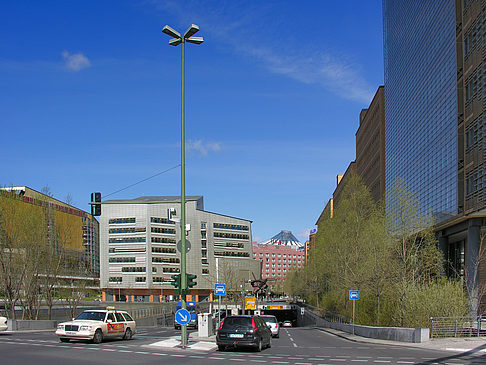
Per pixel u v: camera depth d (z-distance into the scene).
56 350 20.16
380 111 97.75
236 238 141.38
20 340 25.97
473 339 28.20
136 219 124.94
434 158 60.56
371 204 58.12
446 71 56.25
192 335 33.50
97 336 24.92
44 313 61.75
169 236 127.50
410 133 73.00
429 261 40.75
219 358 18.70
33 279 47.38
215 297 128.38
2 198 45.44
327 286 76.88
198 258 130.12
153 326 65.69
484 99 45.81
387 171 88.81
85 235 135.88
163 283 123.94
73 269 59.19
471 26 49.56
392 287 39.41
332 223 65.06
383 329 32.53
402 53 78.75
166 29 23.58
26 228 46.53
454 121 52.97
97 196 22.30
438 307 31.09
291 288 147.12
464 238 56.22
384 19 94.94
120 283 123.31
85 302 99.94
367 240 46.69
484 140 45.78
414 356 20.83
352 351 23.70
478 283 46.06
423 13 66.62
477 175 47.31
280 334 45.12
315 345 28.72
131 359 17.36
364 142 116.31
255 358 19.31
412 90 72.25
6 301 48.22
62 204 123.19
